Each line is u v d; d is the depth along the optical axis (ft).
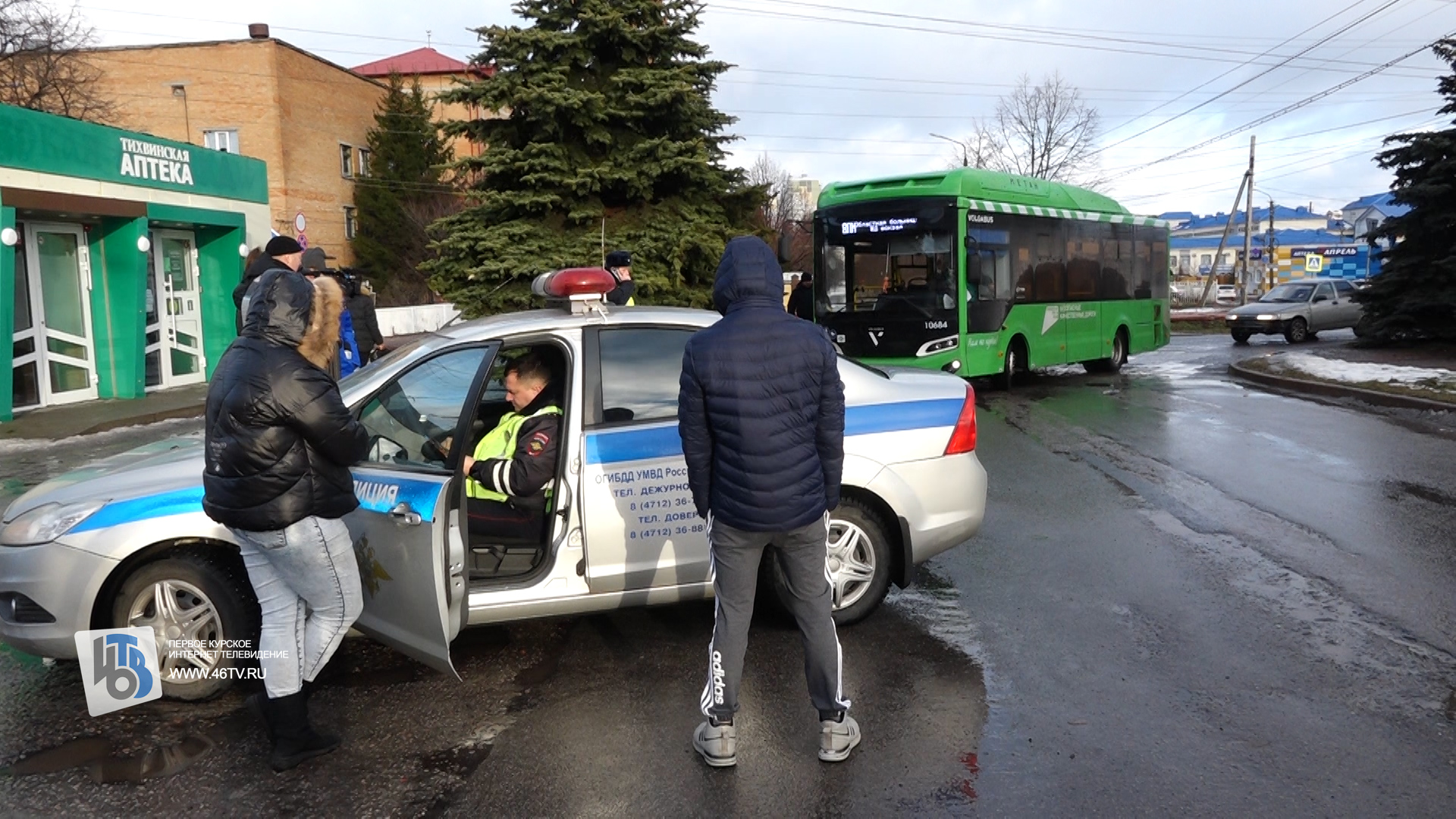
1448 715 12.89
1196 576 18.89
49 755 12.44
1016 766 11.76
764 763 11.93
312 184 131.75
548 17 64.85
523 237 65.26
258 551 11.82
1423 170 66.39
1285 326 85.76
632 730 12.87
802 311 51.29
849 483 15.62
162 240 56.13
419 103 144.56
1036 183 53.52
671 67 68.23
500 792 11.41
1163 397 48.47
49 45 98.07
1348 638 15.62
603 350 14.90
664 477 14.67
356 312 31.50
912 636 15.92
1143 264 64.90
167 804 11.25
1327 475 28.32
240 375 11.24
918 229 47.03
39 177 45.21
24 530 13.56
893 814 10.78
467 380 14.83
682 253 65.26
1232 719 12.89
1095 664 14.76
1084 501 25.21
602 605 14.64
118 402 49.14
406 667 15.11
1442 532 21.67
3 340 42.50
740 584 11.77
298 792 11.48
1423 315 67.36
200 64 123.95
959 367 46.70
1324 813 10.64
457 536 12.37
